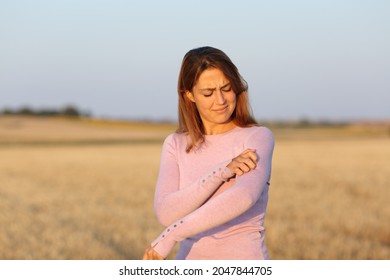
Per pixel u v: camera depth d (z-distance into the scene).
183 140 3.93
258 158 3.56
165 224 3.64
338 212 18.88
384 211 19.70
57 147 90.38
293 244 13.02
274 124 188.50
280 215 18.67
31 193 27.89
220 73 3.60
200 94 3.64
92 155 64.56
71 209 21.59
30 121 168.25
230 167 3.46
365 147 71.69
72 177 37.62
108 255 11.96
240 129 3.80
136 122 183.88
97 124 172.25
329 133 147.00
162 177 3.86
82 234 14.45
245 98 3.80
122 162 52.34
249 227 3.62
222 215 3.30
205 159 3.79
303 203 21.36
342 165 42.53
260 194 3.43
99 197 25.77
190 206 3.51
